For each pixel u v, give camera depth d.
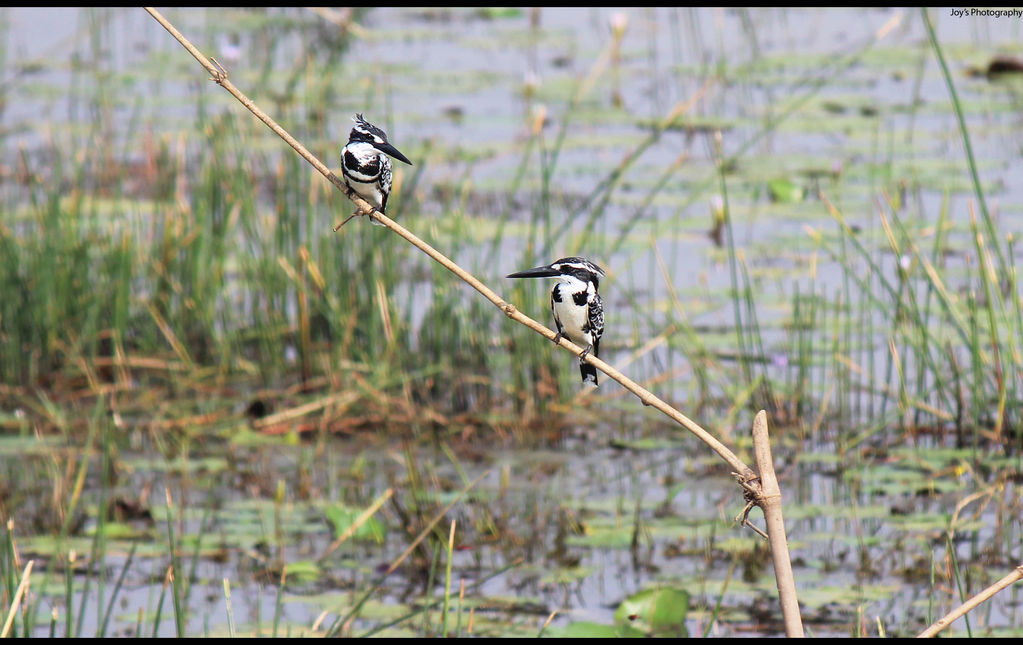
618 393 14.03
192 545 10.54
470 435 13.11
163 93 23.17
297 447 12.69
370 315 14.32
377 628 8.62
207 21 27.34
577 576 10.02
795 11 28.77
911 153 19.97
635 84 23.89
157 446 12.63
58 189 15.88
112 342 14.75
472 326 14.55
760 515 11.07
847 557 10.30
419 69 24.72
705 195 18.58
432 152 20.02
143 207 17.69
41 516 11.03
